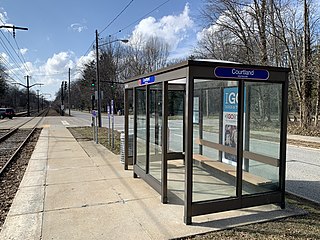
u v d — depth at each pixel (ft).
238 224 13.51
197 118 24.23
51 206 15.65
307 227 13.15
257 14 63.72
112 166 25.73
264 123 16.75
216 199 14.33
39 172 23.48
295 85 61.16
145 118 19.81
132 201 16.51
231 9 68.18
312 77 57.47
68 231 12.68
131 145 26.13
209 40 92.32
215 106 21.79
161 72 16.16
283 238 12.03
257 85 17.20
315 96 62.69
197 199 14.65
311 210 15.37
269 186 15.72
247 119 18.04
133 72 192.24
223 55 80.43
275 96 15.93
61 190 18.53
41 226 13.17
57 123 95.25
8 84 236.02
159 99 20.40
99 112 75.92
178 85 26.32
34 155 31.65
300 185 20.81
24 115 179.63
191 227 13.16
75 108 328.29
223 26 70.90
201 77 13.37
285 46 61.72
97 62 76.38
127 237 12.14
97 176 22.12
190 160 13.42
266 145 16.65
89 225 13.30
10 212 14.84
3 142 46.01
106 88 191.01
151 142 20.01
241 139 14.53
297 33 60.49
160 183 17.06
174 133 26.61
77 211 14.97
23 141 46.75
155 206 15.76
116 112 181.88
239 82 14.29
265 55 63.72
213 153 21.91
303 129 58.65
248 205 14.78
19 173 24.03
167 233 12.53
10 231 12.69
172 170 24.08
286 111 15.20
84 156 30.86
